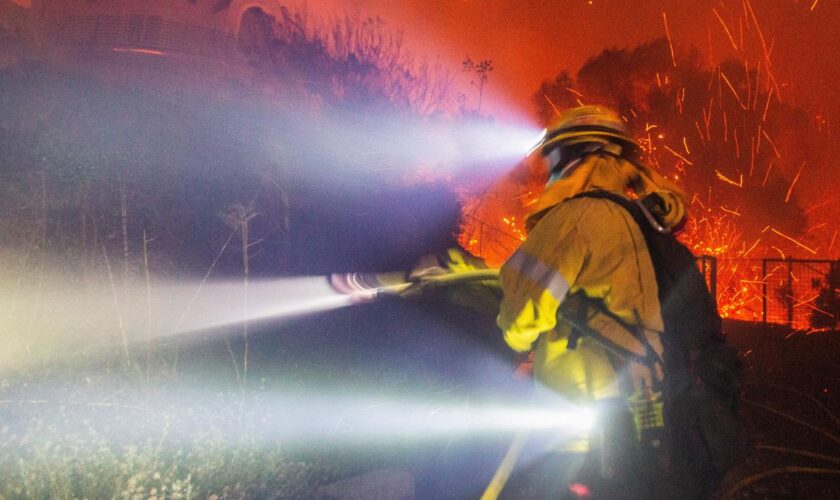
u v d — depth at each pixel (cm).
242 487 430
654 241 271
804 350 1109
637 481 252
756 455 588
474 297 426
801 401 773
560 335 272
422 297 448
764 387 829
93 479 390
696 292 270
